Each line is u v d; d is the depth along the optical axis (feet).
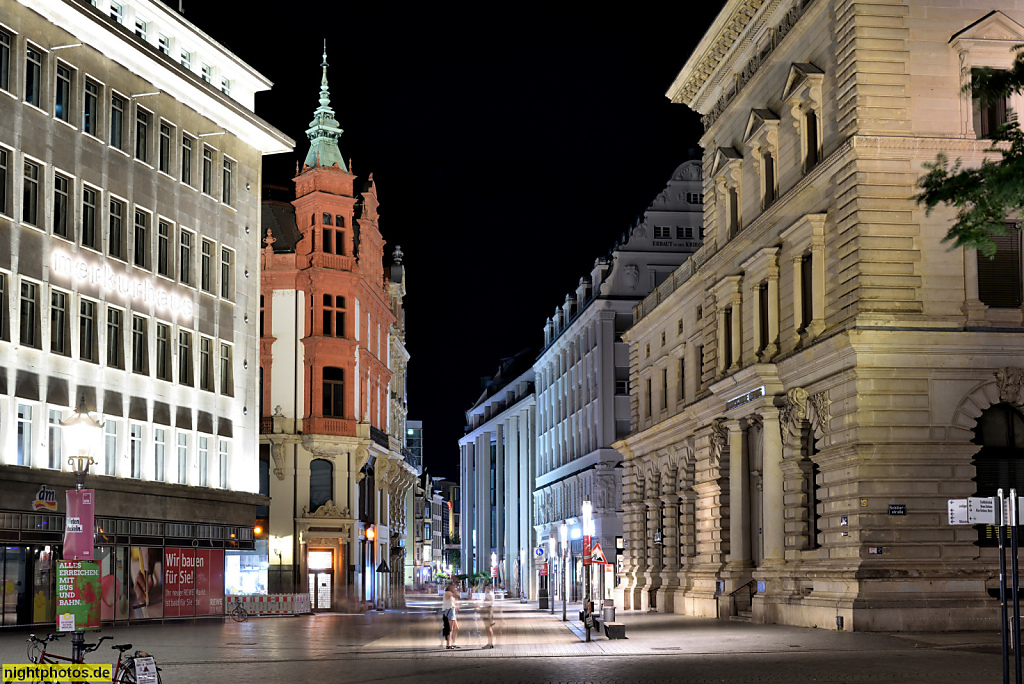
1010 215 111.65
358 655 96.58
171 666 85.81
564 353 327.06
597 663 85.30
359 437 228.63
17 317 128.67
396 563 285.23
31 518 127.44
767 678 70.18
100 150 144.66
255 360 181.37
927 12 114.32
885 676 69.62
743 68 155.12
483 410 481.87
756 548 148.15
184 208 163.53
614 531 270.46
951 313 110.83
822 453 118.83
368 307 247.29
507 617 175.22
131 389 148.97
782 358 129.29
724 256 155.22
